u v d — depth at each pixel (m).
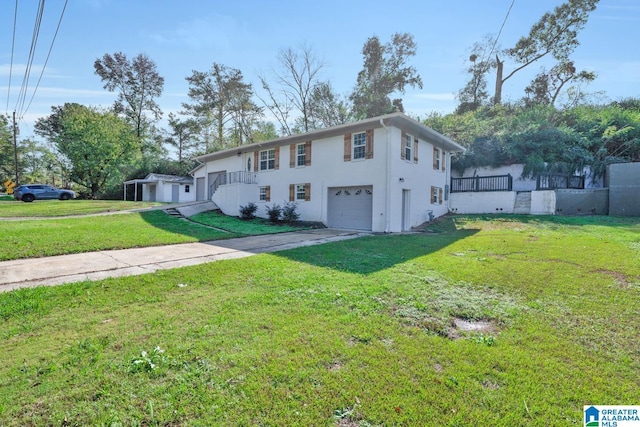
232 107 36.03
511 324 3.66
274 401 2.29
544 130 19.09
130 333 3.38
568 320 3.75
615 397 2.38
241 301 4.34
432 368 2.73
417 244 9.27
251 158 19.69
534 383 2.53
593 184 18.92
